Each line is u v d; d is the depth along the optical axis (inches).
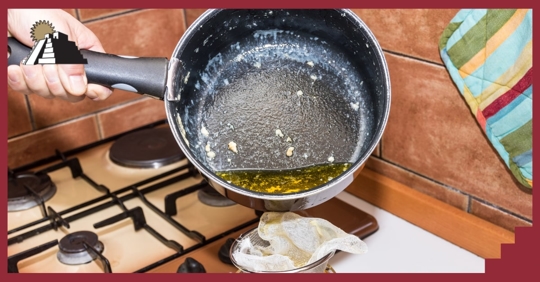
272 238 32.2
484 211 37.6
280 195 28.9
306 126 32.2
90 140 47.9
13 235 40.1
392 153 41.0
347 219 39.1
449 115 37.4
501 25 33.3
